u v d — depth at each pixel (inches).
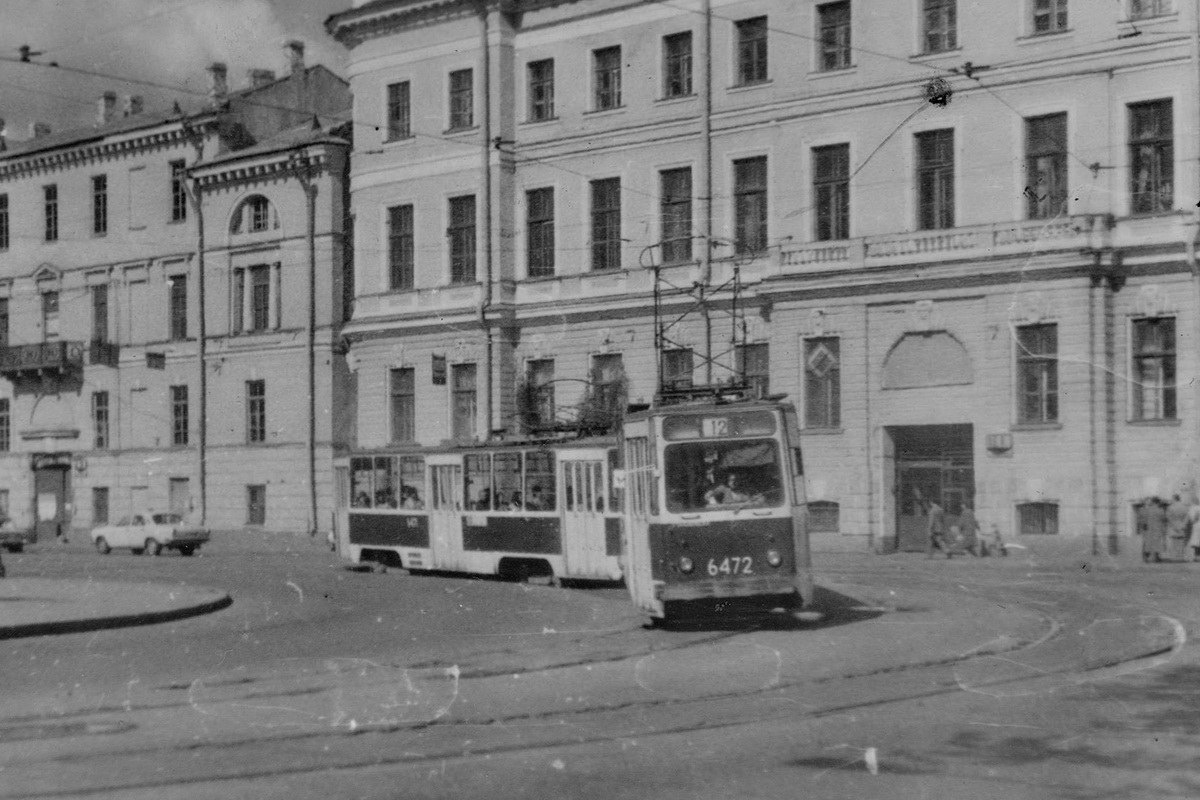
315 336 2245.3
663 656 705.6
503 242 1925.4
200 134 2409.0
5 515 2250.2
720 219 1740.9
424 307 1994.3
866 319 1579.7
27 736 510.3
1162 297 1423.5
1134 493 1430.9
